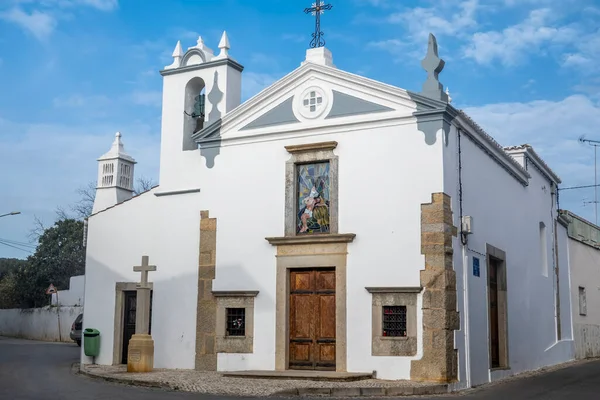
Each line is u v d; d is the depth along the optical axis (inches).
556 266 1007.6
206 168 752.3
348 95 687.1
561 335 1002.7
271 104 725.3
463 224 662.5
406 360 622.8
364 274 652.7
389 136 661.9
